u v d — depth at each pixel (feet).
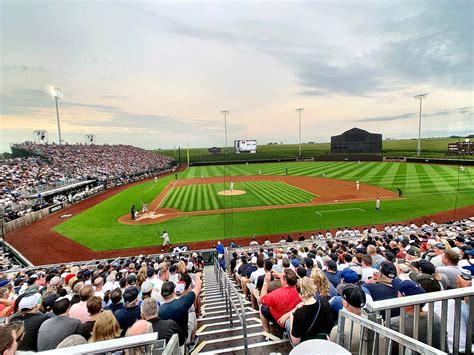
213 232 64.13
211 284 37.04
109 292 18.93
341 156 222.28
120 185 138.51
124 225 70.95
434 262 21.70
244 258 32.89
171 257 43.09
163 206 89.35
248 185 122.31
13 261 53.78
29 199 87.15
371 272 19.51
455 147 188.55
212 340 15.05
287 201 89.86
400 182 113.29
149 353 8.27
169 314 12.30
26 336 12.39
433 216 70.85
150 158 245.86
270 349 12.78
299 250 37.22
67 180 114.52
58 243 60.39
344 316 9.27
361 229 62.80
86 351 6.49
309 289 10.66
